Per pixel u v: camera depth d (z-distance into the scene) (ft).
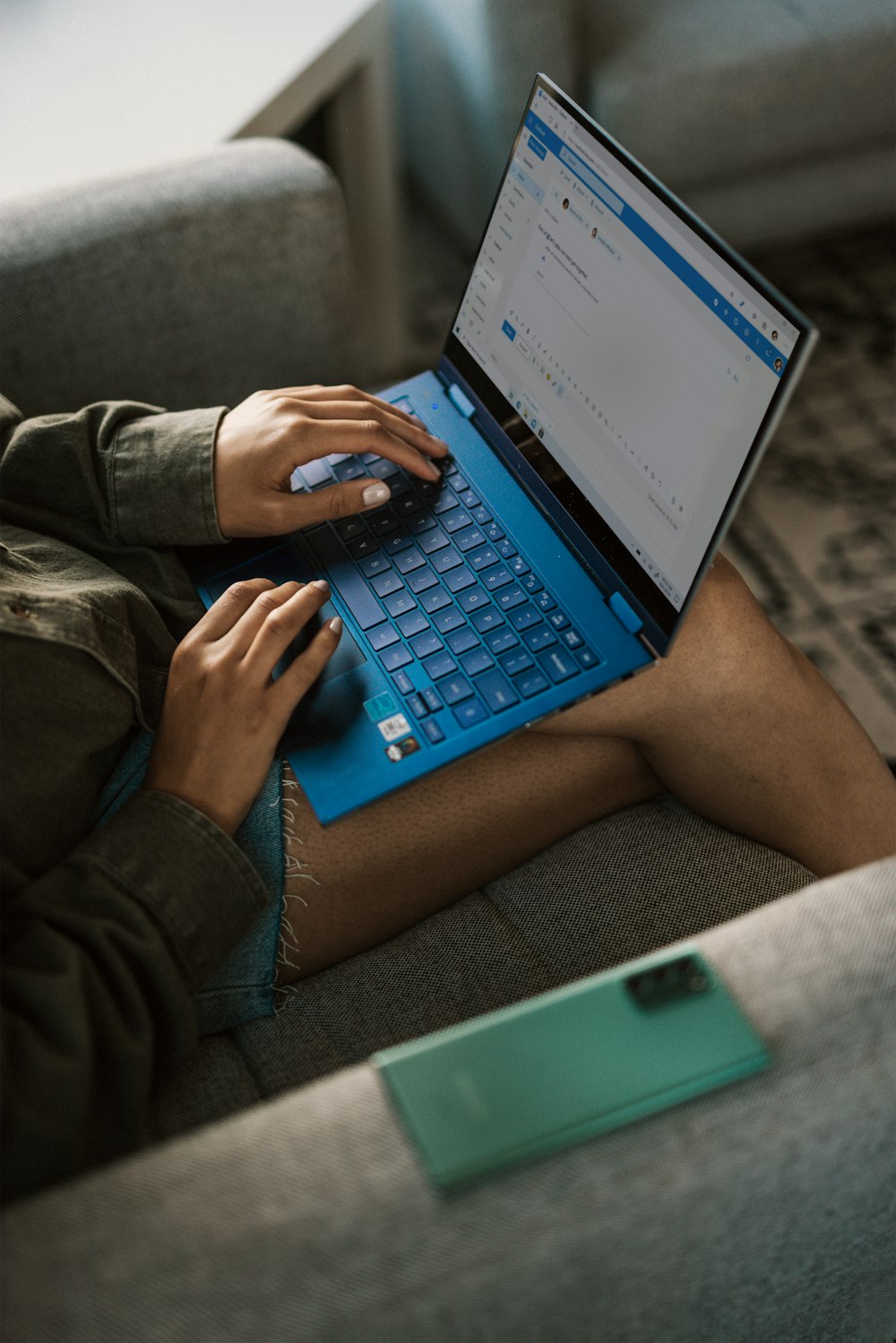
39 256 2.87
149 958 1.78
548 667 2.22
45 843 1.98
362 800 2.10
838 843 2.55
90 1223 1.27
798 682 2.44
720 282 1.95
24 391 2.99
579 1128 1.34
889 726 3.88
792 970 1.49
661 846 2.43
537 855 2.55
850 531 4.49
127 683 2.13
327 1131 1.36
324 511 2.45
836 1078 1.41
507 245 2.61
